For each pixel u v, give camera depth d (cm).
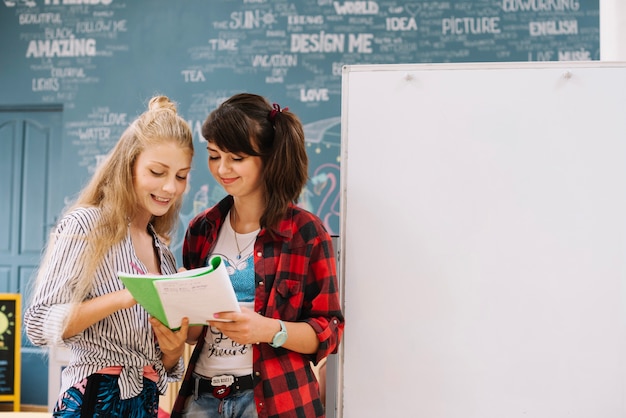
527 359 174
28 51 451
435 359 176
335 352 162
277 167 150
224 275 126
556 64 176
